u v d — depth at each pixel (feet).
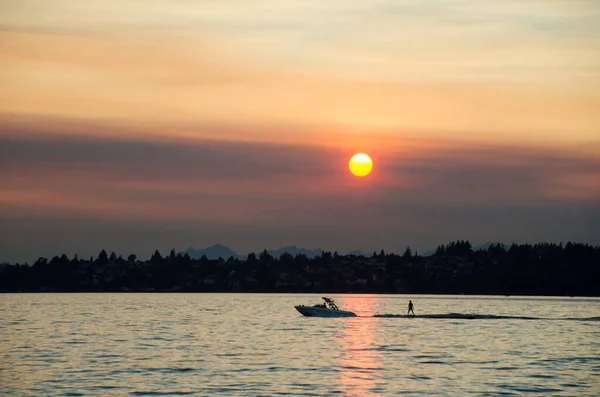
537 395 403.54
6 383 430.61
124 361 526.98
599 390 417.69
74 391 406.62
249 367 496.64
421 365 512.22
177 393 401.08
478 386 428.56
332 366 504.43
